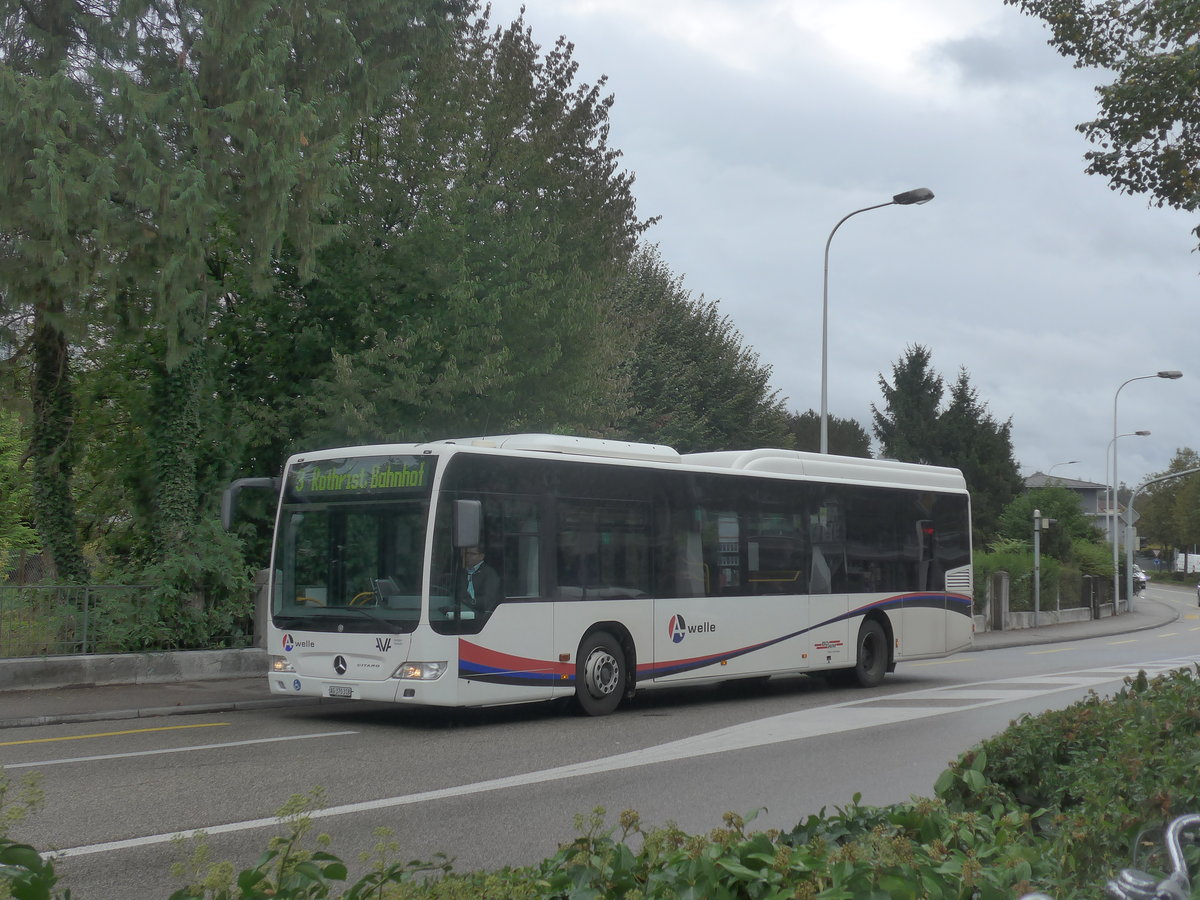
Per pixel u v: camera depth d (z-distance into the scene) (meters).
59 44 16.56
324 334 22.30
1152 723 6.39
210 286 16.92
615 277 28.17
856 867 3.73
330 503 14.05
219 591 18.38
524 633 13.91
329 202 17.25
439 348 21.56
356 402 21.08
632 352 35.16
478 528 13.02
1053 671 21.83
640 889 3.87
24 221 15.19
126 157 15.43
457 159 23.80
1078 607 50.56
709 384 49.91
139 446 20.59
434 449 13.48
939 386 66.12
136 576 17.75
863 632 18.64
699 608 16.05
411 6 20.31
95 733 12.89
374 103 19.67
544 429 23.73
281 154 16.28
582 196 26.72
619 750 11.80
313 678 13.79
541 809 8.76
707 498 16.38
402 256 22.11
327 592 13.88
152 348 18.95
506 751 11.71
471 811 8.66
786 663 17.20
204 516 18.72
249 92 16.31
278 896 3.56
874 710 15.32
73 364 20.44
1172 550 120.50
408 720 14.32
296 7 17.55
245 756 11.23
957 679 20.20
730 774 10.35
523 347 23.19
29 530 35.94
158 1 17.02
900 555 19.41
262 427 21.67
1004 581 41.84
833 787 9.73
